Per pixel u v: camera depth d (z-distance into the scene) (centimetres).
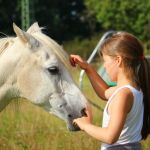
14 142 870
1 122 1000
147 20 5372
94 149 859
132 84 541
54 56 661
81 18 6812
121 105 527
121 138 542
